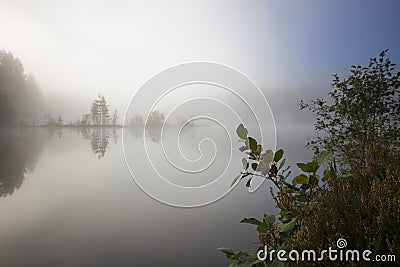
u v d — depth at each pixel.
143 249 4.42
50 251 4.49
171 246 4.45
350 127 4.55
